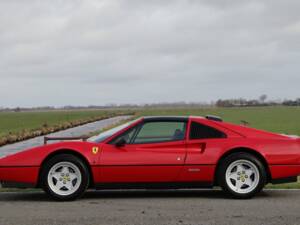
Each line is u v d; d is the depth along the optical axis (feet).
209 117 28.68
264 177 27.20
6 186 27.12
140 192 30.17
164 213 23.27
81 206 25.35
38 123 227.40
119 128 28.37
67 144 27.25
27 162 26.84
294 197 27.71
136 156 27.02
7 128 172.04
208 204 25.62
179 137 27.58
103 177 27.02
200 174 27.17
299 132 124.26
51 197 27.37
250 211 23.59
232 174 27.32
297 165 27.37
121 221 21.58
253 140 27.55
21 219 22.21
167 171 27.07
